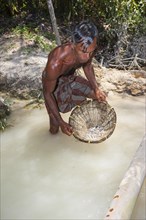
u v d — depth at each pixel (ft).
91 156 12.24
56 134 13.37
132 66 18.25
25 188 11.06
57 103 12.64
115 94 15.98
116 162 11.92
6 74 16.56
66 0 20.42
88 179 11.27
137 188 10.09
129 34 20.02
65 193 10.78
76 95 12.90
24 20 21.12
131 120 14.05
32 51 17.51
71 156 12.30
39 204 10.45
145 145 11.66
